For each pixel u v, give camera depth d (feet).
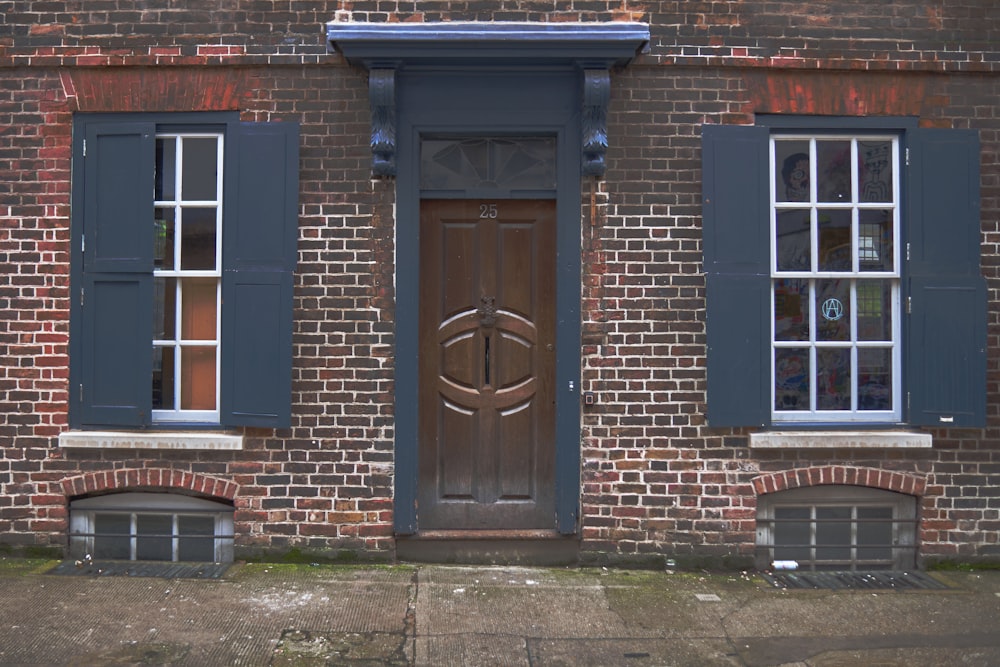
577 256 18.94
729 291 18.65
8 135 18.84
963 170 18.98
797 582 18.42
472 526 19.39
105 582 17.53
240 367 18.45
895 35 19.08
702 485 18.98
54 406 18.78
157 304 19.15
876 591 17.88
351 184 18.84
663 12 18.93
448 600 16.94
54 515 18.84
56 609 16.08
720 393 18.61
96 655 14.32
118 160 18.74
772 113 19.06
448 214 19.42
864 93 19.11
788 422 19.27
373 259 18.85
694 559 18.97
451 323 19.43
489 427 19.45
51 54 18.74
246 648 14.69
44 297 18.79
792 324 19.51
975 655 14.94
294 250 18.54
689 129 19.02
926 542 19.21
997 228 19.27
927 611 16.84
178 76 18.78
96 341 18.72
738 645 15.25
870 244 19.56
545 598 17.17
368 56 17.93
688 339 18.99
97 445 18.53
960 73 19.22
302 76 18.83
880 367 19.57
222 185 19.10
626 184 18.98
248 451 18.80
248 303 18.45
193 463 18.80
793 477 18.99
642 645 15.19
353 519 18.85
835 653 14.99
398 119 18.80
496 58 18.19
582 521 18.99
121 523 19.22
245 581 17.71
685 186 19.02
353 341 18.83
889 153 19.54
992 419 19.25
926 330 18.88
